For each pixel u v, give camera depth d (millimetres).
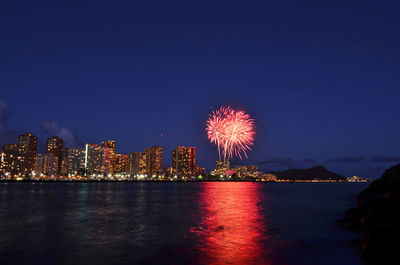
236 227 30766
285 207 56656
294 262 17359
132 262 17516
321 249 20531
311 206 59500
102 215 41125
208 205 60062
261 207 56156
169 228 30031
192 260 17875
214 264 17031
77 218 37688
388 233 17031
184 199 79750
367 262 17125
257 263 17219
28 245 21766
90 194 102562
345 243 22438
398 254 15883
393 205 20047
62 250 20281
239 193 122125
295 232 27484
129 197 86938
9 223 33031
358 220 29156
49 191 126500
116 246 21547
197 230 28766
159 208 52594
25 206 54531
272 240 23688
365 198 29062
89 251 20047
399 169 24594
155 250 20375
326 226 31188
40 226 30922
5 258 18234
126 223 33531
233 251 20078
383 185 27391
